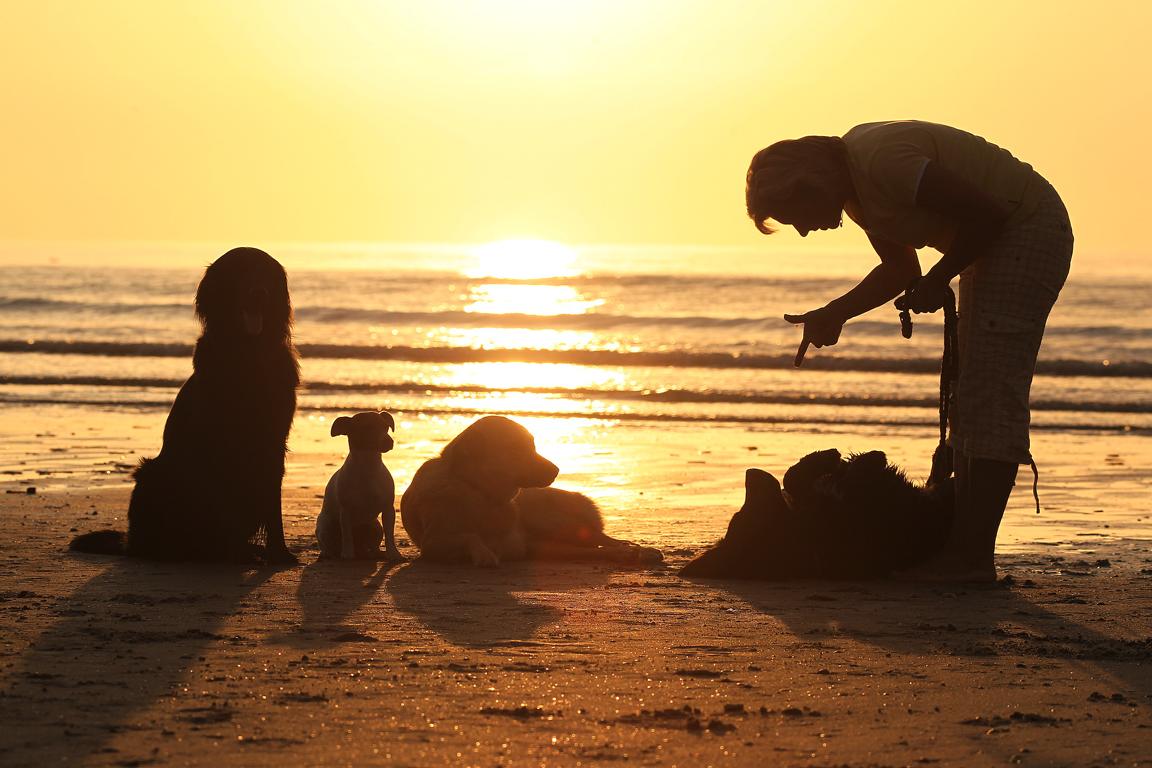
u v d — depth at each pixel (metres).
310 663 4.27
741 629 5.05
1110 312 40.88
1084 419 17.69
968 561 6.39
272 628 4.96
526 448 7.16
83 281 57.78
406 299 47.47
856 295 6.32
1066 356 26.61
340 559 7.27
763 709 3.69
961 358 6.29
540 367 24.30
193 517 7.04
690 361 24.86
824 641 4.80
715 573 6.61
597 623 5.14
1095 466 12.72
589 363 25.12
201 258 114.12
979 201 5.85
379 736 3.32
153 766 3.04
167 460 7.16
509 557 7.26
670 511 9.66
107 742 3.25
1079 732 3.45
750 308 43.53
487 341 29.42
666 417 17.31
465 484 7.13
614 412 17.77
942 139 6.01
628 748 3.25
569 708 3.66
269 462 7.10
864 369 24.02
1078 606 5.71
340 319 34.16
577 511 7.42
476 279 60.72
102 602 5.60
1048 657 4.53
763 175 6.02
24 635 4.77
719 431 15.77
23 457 12.55
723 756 3.19
